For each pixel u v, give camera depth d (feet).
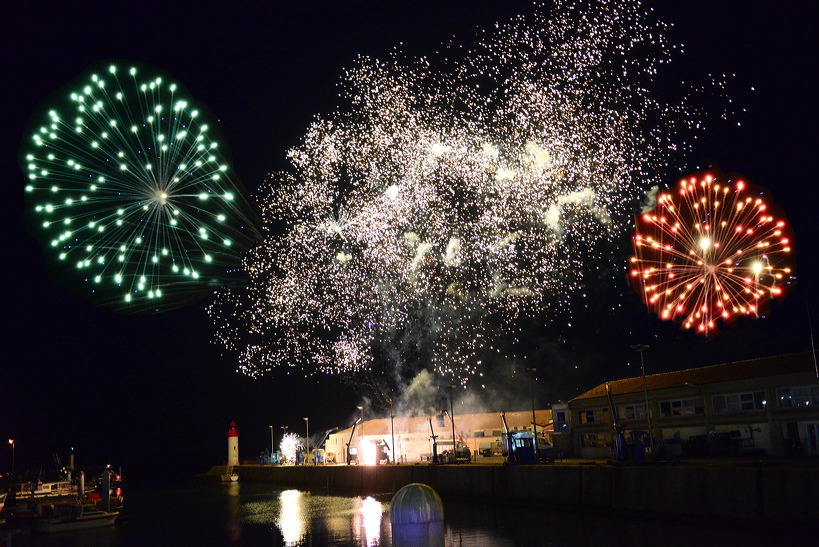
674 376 200.44
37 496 204.44
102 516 189.88
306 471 328.08
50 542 162.61
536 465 164.86
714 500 115.03
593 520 133.39
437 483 204.33
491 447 285.43
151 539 161.48
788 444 157.38
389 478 240.53
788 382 160.66
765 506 106.93
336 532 154.71
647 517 127.34
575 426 219.41
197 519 200.34
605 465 144.97
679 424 184.96
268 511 212.02
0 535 177.17
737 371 179.22
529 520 141.38
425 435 315.37
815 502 100.32
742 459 146.41
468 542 122.42
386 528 155.43
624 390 207.00
